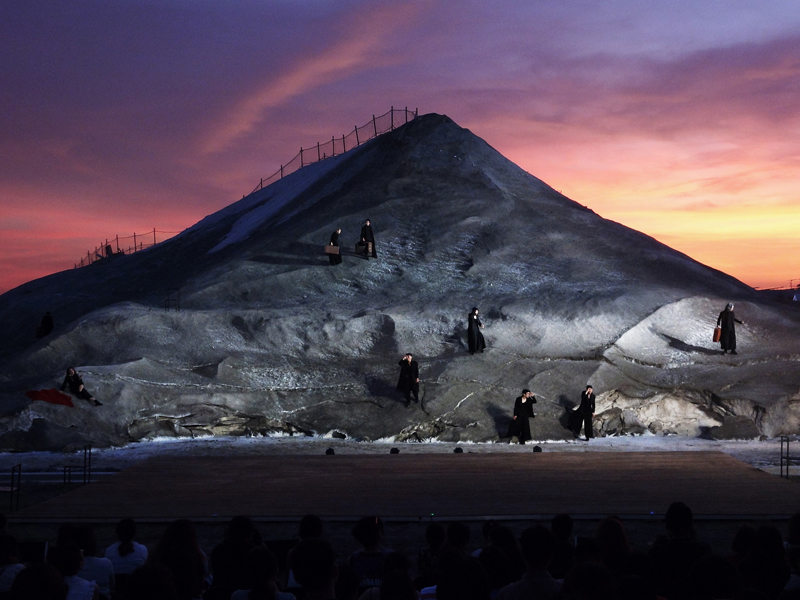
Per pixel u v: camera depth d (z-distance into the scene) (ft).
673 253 126.62
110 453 74.79
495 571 22.59
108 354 93.81
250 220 175.63
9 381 90.74
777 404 82.64
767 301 111.34
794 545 24.20
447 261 116.57
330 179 163.02
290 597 20.42
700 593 18.01
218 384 88.38
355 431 82.84
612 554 23.09
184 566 21.44
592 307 98.48
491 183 138.82
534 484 54.75
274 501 50.24
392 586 17.29
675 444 77.87
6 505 52.65
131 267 172.35
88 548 27.14
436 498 50.70
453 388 86.33
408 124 162.20
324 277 114.01
